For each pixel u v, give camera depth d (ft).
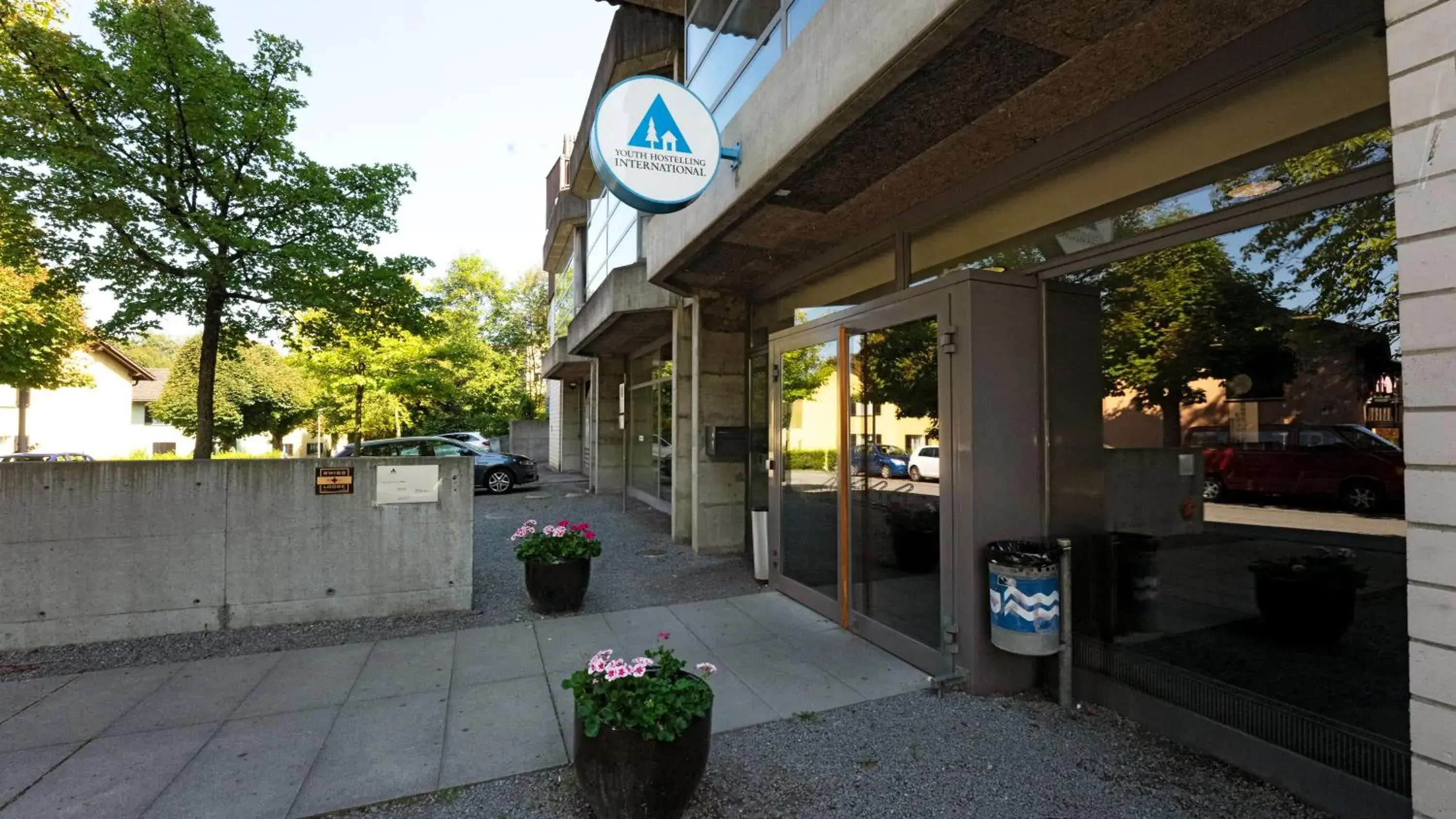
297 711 11.81
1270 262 9.75
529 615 17.58
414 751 10.38
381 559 17.25
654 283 24.84
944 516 12.98
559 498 45.16
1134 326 11.67
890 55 10.10
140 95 18.84
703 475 25.80
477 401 102.06
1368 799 8.28
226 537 16.15
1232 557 10.34
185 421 87.51
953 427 12.76
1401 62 6.63
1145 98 10.90
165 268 21.04
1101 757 10.21
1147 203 11.19
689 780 8.26
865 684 12.96
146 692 12.56
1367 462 8.73
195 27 20.27
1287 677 9.52
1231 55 9.66
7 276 34.47
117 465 15.43
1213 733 10.12
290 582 16.58
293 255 21.30
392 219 24.18
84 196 18.65
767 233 18.57
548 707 11.98
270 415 94.38
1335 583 9.05
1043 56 9.95
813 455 18.08
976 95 11.09
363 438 91.20
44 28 20.44
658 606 18.37
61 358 45.65
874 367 15.38
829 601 17.08
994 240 14.19
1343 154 8.71
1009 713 11.68
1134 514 11.69
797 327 18.49
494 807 8.96
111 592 15.38
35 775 9.62
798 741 10.69
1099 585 12.34
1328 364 9.16
